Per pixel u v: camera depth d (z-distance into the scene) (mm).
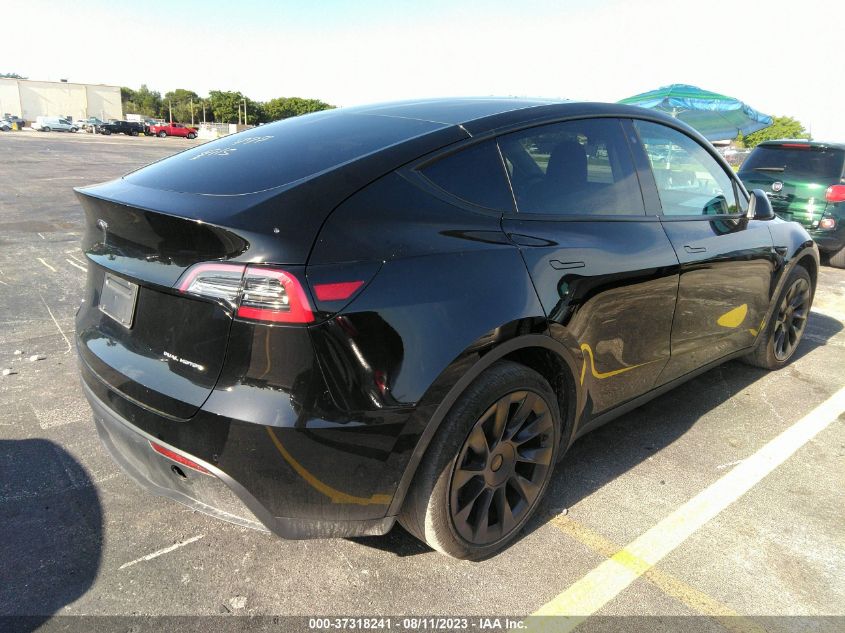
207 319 1791
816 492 2846
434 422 1934
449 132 2285
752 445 3270
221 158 2324
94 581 2141
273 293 1704
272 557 2299
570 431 2576
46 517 2479
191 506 2014
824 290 7023
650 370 2930
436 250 1983
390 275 1853
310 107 125250
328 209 1850
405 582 2189
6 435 3105
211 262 1771
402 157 2111
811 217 7965
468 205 2180
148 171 2389
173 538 2389
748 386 4062
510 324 2078
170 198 1961
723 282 3277
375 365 1801
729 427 3471
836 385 4113
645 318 2750
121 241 2066
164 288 1861
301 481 1801
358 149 2166
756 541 2482
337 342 1748
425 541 2168
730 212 3537
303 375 1730
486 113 2504
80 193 2230
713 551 2414
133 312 2023
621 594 2166
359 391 1784
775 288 3881
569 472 2949
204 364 1806
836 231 7895
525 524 2438
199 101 125062
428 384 1879
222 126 67562
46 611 1996
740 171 8758
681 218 3084
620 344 2650
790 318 4254
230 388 1762
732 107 16047
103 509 2549
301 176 1995
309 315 1709
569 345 2361
